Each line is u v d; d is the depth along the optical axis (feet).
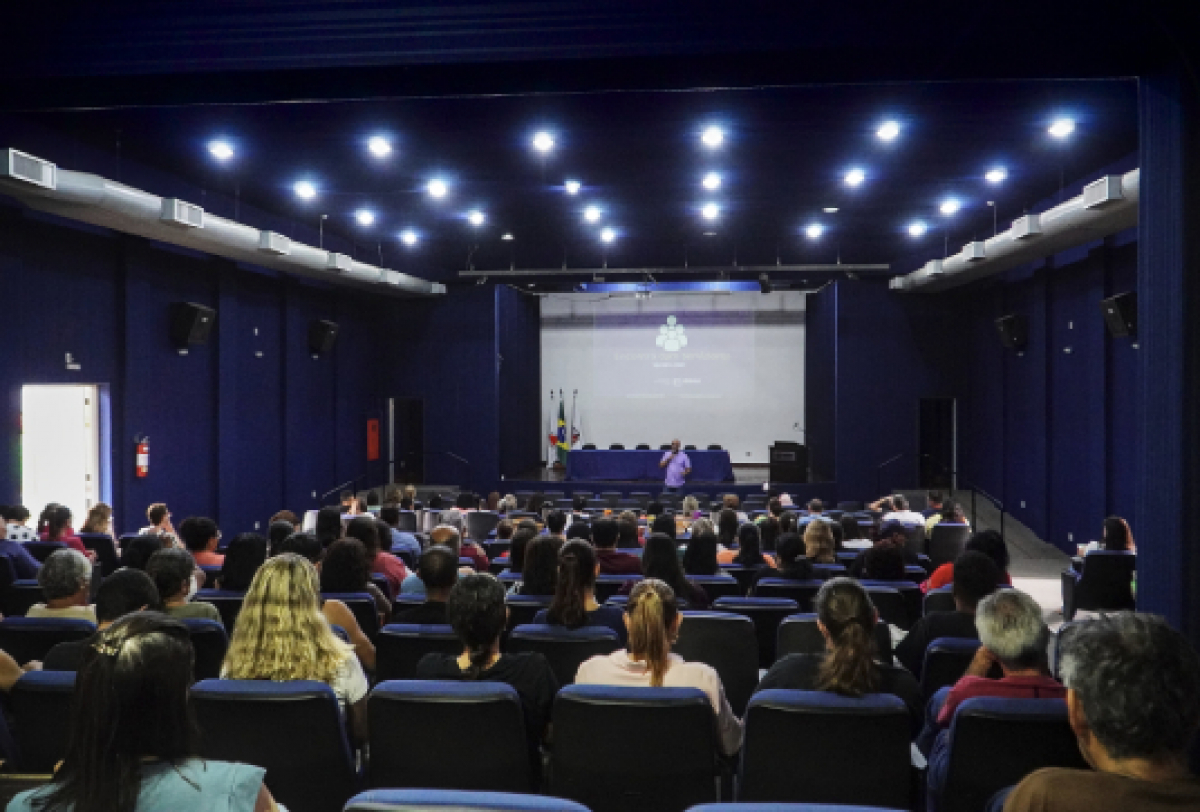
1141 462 12.60
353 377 59.26
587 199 42.50
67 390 36.52
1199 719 4.52
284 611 9.25
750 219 47.24
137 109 28.19
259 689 8.35
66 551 13.76
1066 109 28.55
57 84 14.20
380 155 34.09
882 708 8.32
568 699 8.68
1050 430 45.50
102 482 37.32
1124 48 12.34
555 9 13.12
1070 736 7.59
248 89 14.51
